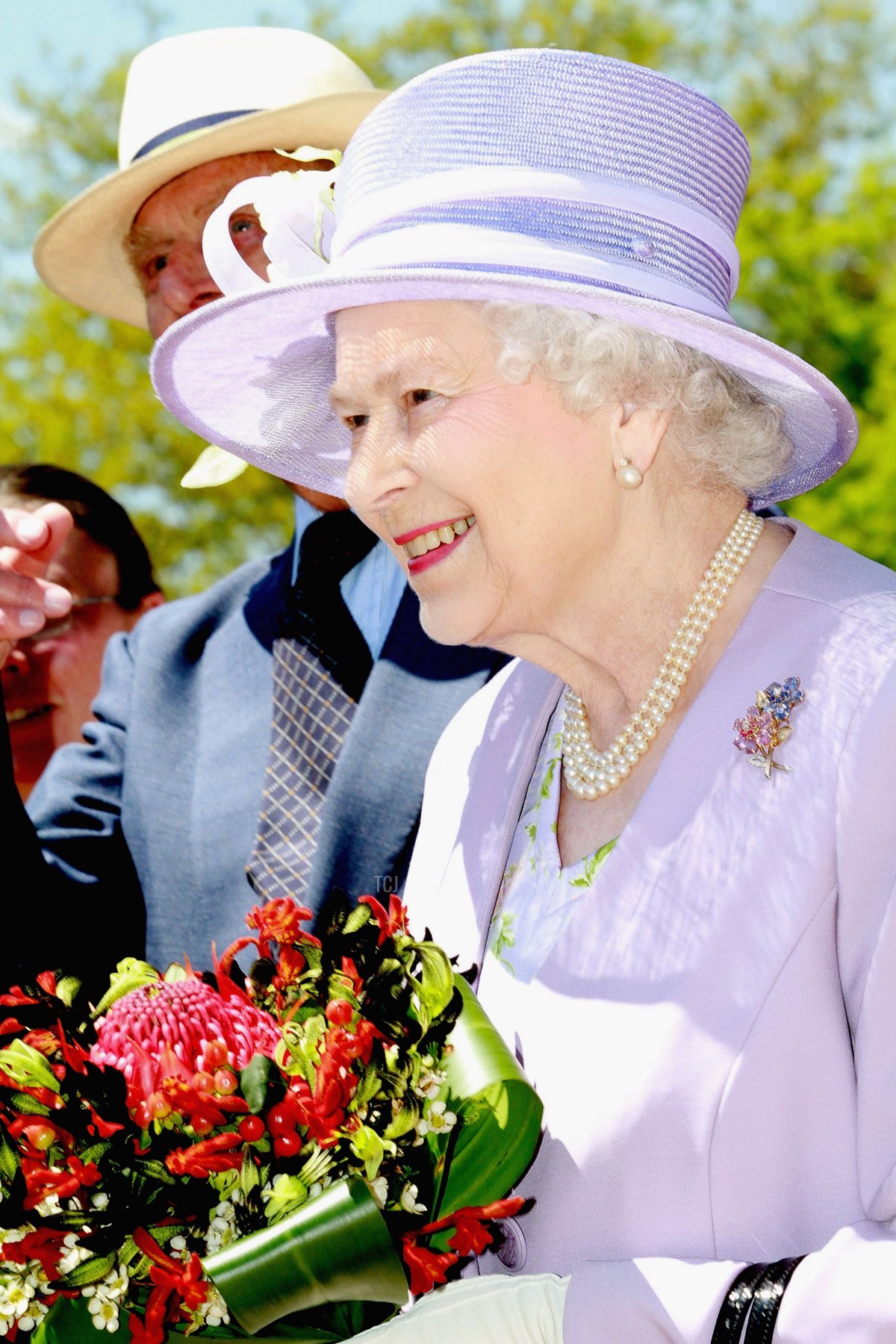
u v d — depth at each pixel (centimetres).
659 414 320
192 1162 271
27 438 2416
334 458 422
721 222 324
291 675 522
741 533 333
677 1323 273
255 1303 270
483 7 2581
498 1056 296
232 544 2417
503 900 353
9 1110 279
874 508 1958
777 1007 288
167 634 578
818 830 293
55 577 745
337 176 359
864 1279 263
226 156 574
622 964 306
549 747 368
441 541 332
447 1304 294
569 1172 300
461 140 312
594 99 310
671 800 312
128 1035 290
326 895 479
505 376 311
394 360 317
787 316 2259
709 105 320
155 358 371
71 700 752
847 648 306
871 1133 282
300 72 589
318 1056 287
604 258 307
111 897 549
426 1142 291
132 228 609
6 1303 272
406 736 486
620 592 329
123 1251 274
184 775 540
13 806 479
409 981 299
